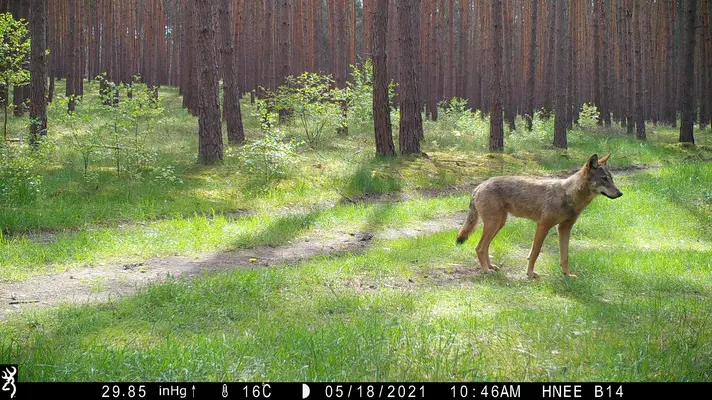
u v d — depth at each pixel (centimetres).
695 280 735
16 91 2295
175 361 423
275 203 1279
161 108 1784
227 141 2050
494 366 439
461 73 4066
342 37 2869
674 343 492
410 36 1933
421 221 1196
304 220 1102
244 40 4209
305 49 3466
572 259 847
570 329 529
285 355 443
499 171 1820
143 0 4678
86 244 859
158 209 1132
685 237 1080
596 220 1155
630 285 720
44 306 602
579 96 4475
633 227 1127
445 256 871
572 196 742
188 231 979
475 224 818
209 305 598
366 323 530
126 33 4216
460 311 596
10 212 991
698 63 4194
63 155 1528
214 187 1348
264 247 938
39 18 1584
